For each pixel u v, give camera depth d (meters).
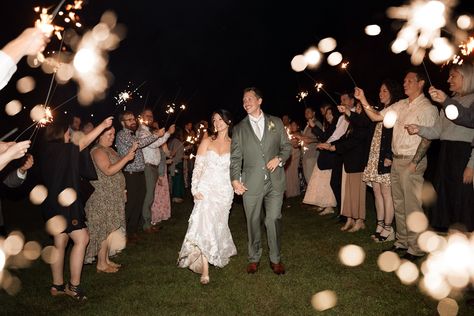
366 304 3.97
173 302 4.23
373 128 5.97
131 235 6.59
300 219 7.48
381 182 5.66
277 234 4.81
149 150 6.95
